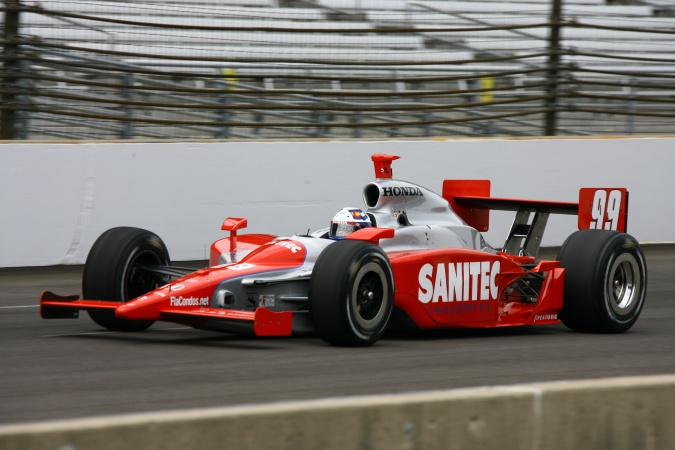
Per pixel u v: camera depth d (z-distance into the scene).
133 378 19.30
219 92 45.12
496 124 51.53
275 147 42.94
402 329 26.14
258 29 46.97
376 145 44.88
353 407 12.30
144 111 44.81
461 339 26.11
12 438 10.48
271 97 47.62
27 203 38.44
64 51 43.38
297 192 43.44
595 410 13.75
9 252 38.19
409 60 50.78
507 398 13.16
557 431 13.45
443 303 25.80
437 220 28.02
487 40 52.59
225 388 18.38
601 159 49.38
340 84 48.94
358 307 23.44
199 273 23.81
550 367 21.72
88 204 39.53
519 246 31.23
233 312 22.08
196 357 21.88
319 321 23.12
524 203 30.12
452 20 51.88
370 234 24.08
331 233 26.45
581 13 53.91
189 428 11.41
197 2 46.53
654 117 55.31
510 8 53.06
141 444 11.15
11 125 41.34
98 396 17.56
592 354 23.80
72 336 25.50
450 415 12.79
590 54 52.72
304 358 21.89
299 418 12.01
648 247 49.81
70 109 42.91
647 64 55.72
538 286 29.80
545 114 52.84
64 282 36.66
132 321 26.11
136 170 40.38
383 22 50.53
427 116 49.94
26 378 19.28
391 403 12.49
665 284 39.56
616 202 29.77
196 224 41.50
